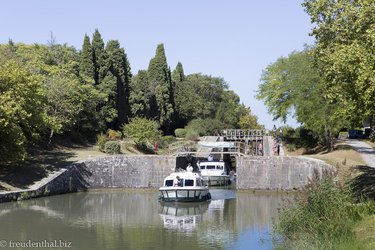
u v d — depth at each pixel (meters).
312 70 50.00
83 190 44.28
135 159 47.56
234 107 102.31
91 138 59.91
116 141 55.03
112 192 45.50
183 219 30.50
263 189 45.94
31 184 37.72
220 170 52.25
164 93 79.12
